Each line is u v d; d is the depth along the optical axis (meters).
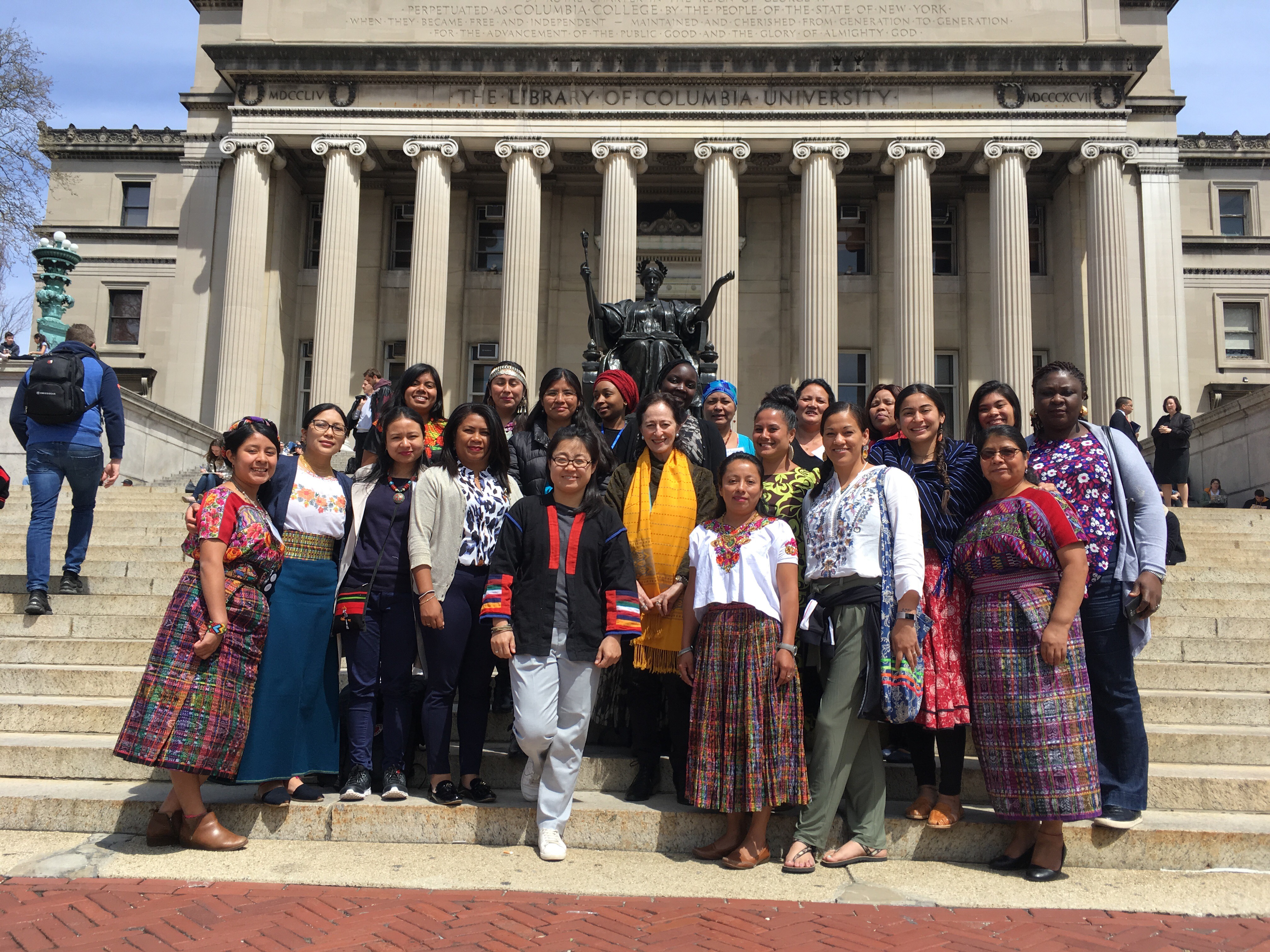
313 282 29.28
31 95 26.77
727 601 4.84
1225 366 33.41
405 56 26.36
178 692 4.59
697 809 5.05
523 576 5.03
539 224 26.17
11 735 5.95
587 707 4.93
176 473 20.42
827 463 5.42
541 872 4.54
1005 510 4.83
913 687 4.65
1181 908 4.19
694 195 29.52
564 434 5.09
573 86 26.34
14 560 9.37
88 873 4.39
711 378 8.11
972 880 4.58
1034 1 26.81
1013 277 25.06
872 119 25.89
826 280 25.23
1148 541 4.97
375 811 4.97
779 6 27.20
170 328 34.38
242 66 26.48
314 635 5.10
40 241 27.69
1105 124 25.56
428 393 5.83
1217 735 5.77
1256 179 35.28
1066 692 4.61
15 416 7.64
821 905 4.18
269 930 3.73
